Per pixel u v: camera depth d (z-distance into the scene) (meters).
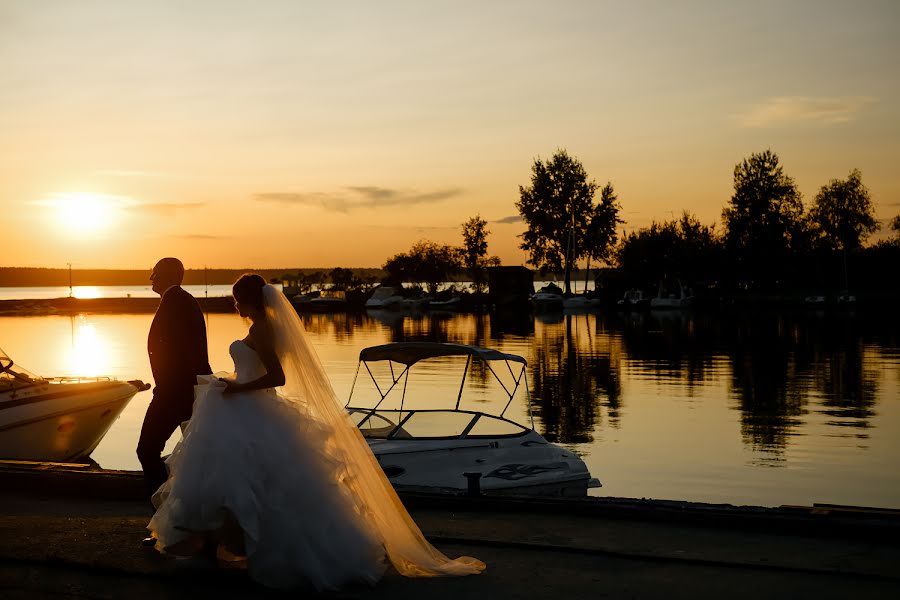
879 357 34.19
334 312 98.75
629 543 5.38
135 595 4.49
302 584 4.57
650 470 14.11
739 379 27.33
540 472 10.45
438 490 6.82
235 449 4.64
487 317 78.81
